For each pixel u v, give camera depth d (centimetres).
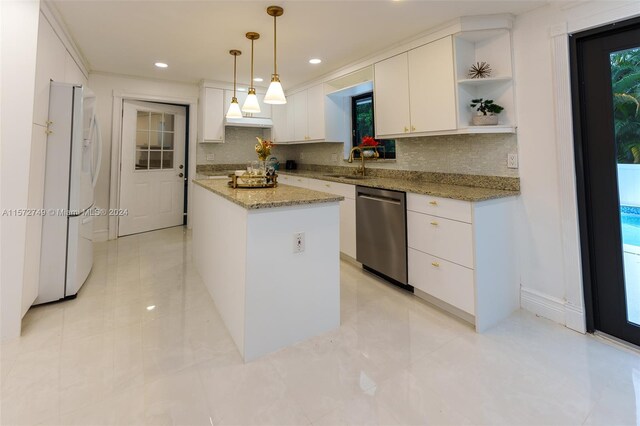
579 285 209
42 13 222
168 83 459
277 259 187
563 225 215
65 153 241
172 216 505
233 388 157
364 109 425
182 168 510
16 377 161
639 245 191
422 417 139
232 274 201
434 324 220
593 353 186
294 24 261
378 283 292
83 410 141
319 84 424
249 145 536
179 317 227
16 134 194
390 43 300
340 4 227
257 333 182
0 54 188
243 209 180
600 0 190
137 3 232
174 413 140
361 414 141
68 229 247
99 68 395
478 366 175
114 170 430
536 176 228
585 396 151
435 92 266
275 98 230
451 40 252
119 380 161
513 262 238
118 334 204
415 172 327
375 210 293
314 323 204
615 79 192
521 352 187
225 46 313
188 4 231
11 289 194
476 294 210
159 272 316
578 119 206
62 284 247
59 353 182
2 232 192
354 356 184
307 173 476
